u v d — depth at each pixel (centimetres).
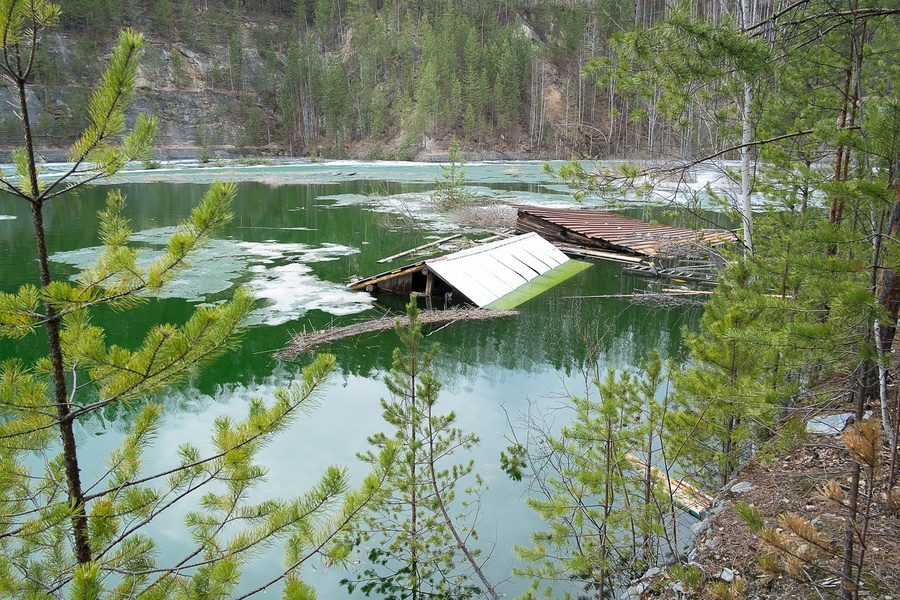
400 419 595
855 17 526
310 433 812
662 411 562
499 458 743
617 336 1251
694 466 632
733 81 683
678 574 379
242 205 3119
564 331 1266
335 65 7612
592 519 524
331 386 970
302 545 384
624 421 549
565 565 512
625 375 590
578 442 602
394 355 598
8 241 2075
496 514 634
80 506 329
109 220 332
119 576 488
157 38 7369
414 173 5234
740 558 455
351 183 4344
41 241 316
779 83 763
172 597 354
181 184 4119
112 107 312
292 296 1466
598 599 510
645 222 2517
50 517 319
